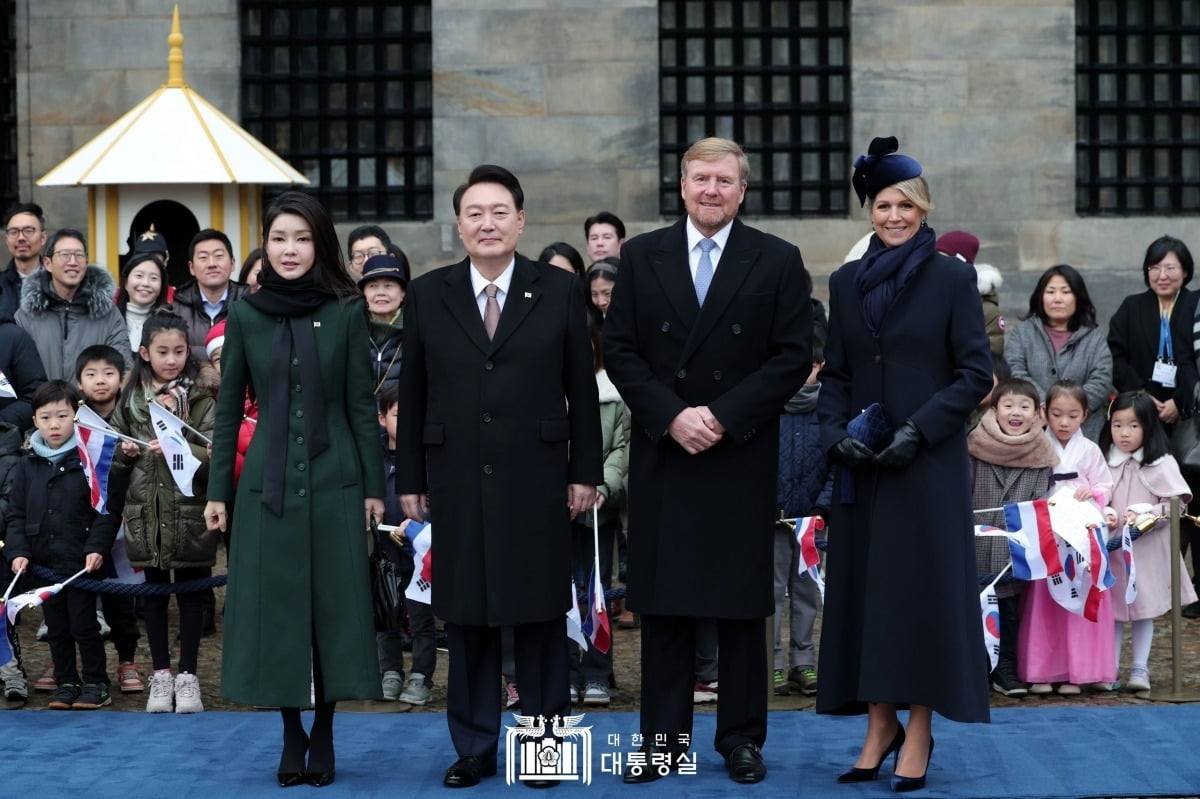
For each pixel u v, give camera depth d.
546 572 10.18
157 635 12.49
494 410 10.19
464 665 10.37
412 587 12.07
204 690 13.18
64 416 12.82
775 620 12.86
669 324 10.21
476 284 10.42
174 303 15.73
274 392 10.22
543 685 10.38
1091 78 21.28
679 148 21.17
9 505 12.75
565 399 10.44
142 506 12.52
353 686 10.13
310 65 21.39
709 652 12.80
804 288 10.25
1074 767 10.47
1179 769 10.41
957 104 20.52
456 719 10.39
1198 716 11.78
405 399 10.45
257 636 10.10
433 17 20.56
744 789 10.03
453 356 10.28
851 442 9.95
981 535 12.56
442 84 20.56
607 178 20.58
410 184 21.38
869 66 20.52
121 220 17.55
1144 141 21.31
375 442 10.39
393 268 13.43
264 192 21.38
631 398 10.16
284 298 10.31
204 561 12.58
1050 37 20.48
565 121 20.55
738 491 10.15
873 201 10.23
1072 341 16.03
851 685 10.13
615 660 14.36
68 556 12.65
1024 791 9.95
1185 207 21.41
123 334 15.63
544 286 10.41
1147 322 17.00
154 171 17.33
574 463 10.39
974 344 9.95
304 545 10.14
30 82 20.86
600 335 13.23
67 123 20.86
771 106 21.14
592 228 15.93
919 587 9.84
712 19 21.14
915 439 9.80
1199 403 15.71
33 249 16.48
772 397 10.06
